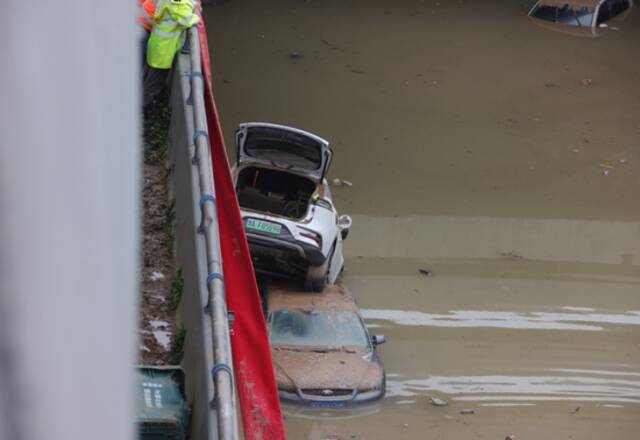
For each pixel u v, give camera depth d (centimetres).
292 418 2977
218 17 6700
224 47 6288
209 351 1096
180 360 1365
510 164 5178
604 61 6600
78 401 133
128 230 148
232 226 1490
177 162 1780
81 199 133
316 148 3425
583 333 3831
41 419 128
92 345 135
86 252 134
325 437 2923
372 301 3909
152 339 1422
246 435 1285
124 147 148
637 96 6131
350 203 4634
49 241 128
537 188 4956
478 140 5406
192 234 1419
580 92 6125
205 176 1405
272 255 3322
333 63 6209
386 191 4781
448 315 3862
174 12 2028
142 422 1138
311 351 3162
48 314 128
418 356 3547
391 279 4081
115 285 142
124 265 145
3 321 125
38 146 127
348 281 4031
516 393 3369
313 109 5609
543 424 3194
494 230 4547
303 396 3017
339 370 3097
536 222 4634
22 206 125
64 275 130
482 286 4097
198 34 2017
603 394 3416
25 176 125
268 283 3453
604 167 5216
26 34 126
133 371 157
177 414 1159
